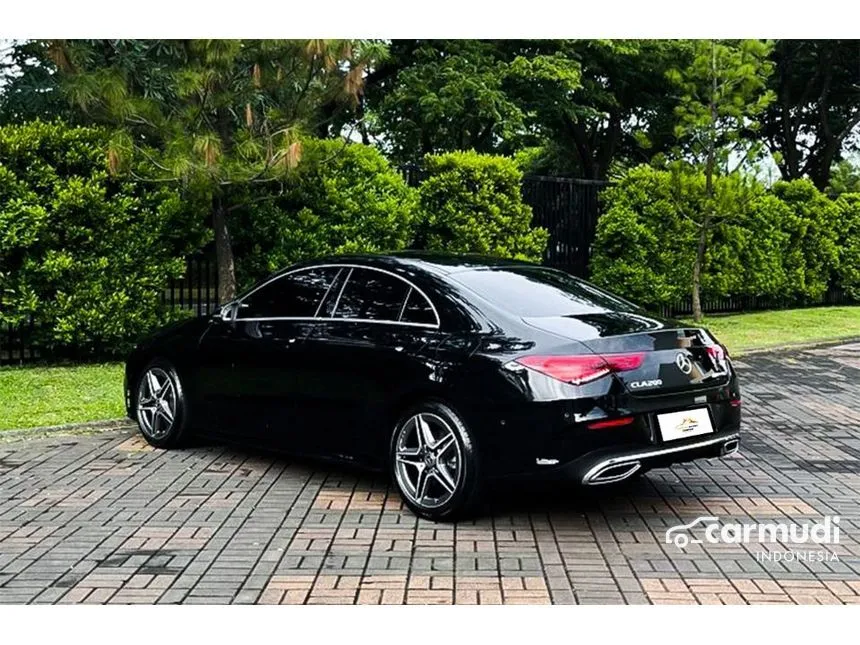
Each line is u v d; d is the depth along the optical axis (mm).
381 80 23438
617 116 30125
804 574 4617
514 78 23109
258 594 4305
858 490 6297
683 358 5355
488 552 4906
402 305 5824
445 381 5293
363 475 6562
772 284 20656
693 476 6668
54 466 6750
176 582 4449
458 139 25844
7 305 10719
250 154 10086
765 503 5949
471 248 14242
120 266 11242
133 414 7598
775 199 20734
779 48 30094
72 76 10070
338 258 6457
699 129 16250
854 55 31984
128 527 5301
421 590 4363
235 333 6754
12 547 4945
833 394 10656
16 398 9203
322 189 12523
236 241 12602
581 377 4953
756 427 8633
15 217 10359
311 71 10477
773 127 35406
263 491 6102
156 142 10812
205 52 9875
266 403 6457
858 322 19281
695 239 17719
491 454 5133
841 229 23078
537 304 5609
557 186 17047
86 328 11062
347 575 4551
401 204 13234
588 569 4664
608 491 6199
